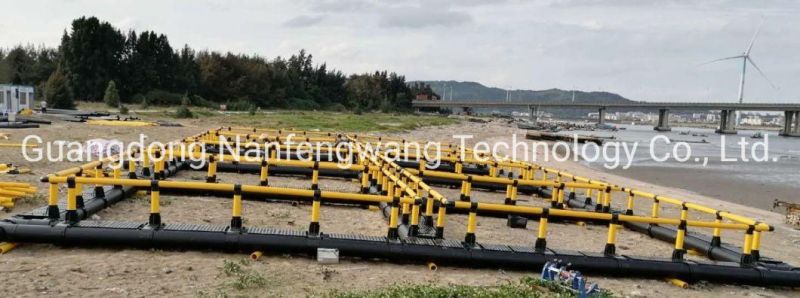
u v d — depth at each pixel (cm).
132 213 1136
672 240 1291
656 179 3328
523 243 1180
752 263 1018
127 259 821
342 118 7425
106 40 7462
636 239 1341
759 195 2830
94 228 863
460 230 1256
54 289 679
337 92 12394
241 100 8275
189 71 8581
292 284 768
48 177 888
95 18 7406
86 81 7250
